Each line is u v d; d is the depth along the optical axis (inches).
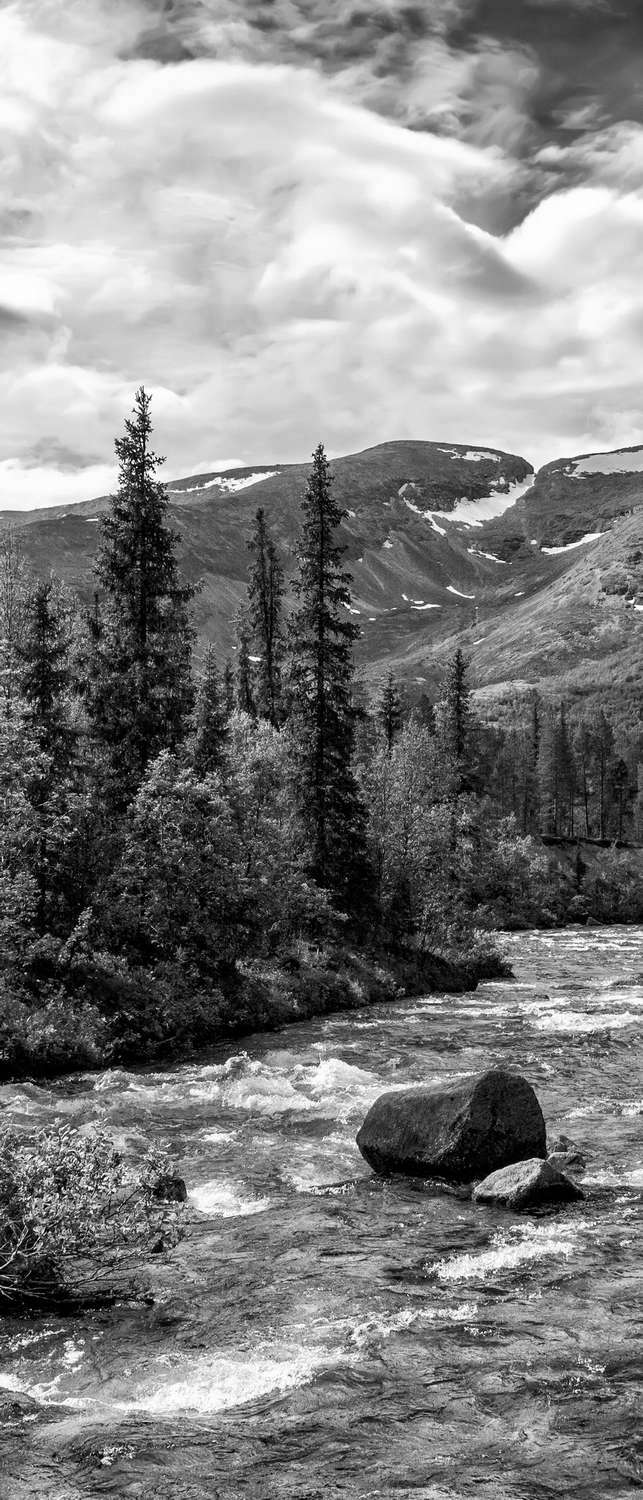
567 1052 971.9
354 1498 241.6
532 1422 285.1
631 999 1376.7
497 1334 356.2
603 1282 408.8
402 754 2073.1
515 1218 503.5
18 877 989.2
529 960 2031.3
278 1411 296.0
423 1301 393.1
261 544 2370.8
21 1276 402.3
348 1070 886.4
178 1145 645.9
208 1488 246.2
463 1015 1262.3
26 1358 347.3
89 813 1204.5
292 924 1494.8
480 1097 586.9
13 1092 780.0
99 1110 723.4
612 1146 634.2
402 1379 318.7
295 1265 438.6
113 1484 247.6
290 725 1640.0
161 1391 315.9
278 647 2352.4
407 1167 587.5
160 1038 1040.8
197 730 1466.5
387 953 1589.6
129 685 1357.0
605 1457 262.5
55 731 1173.1
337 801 1611.7
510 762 6072.8
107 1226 426.9
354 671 1658.5
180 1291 409.7
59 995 992.2
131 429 1432.1
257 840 1354.6
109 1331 370.0
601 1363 327.6
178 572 1460.4
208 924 1252.5
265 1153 629.9
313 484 1663.4
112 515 1425.9
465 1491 244.4
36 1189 406.9
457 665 2578.7
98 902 1167.0
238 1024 1147.9
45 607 1195.9
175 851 1182.3
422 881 1742.1
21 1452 266.7
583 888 3553.2
